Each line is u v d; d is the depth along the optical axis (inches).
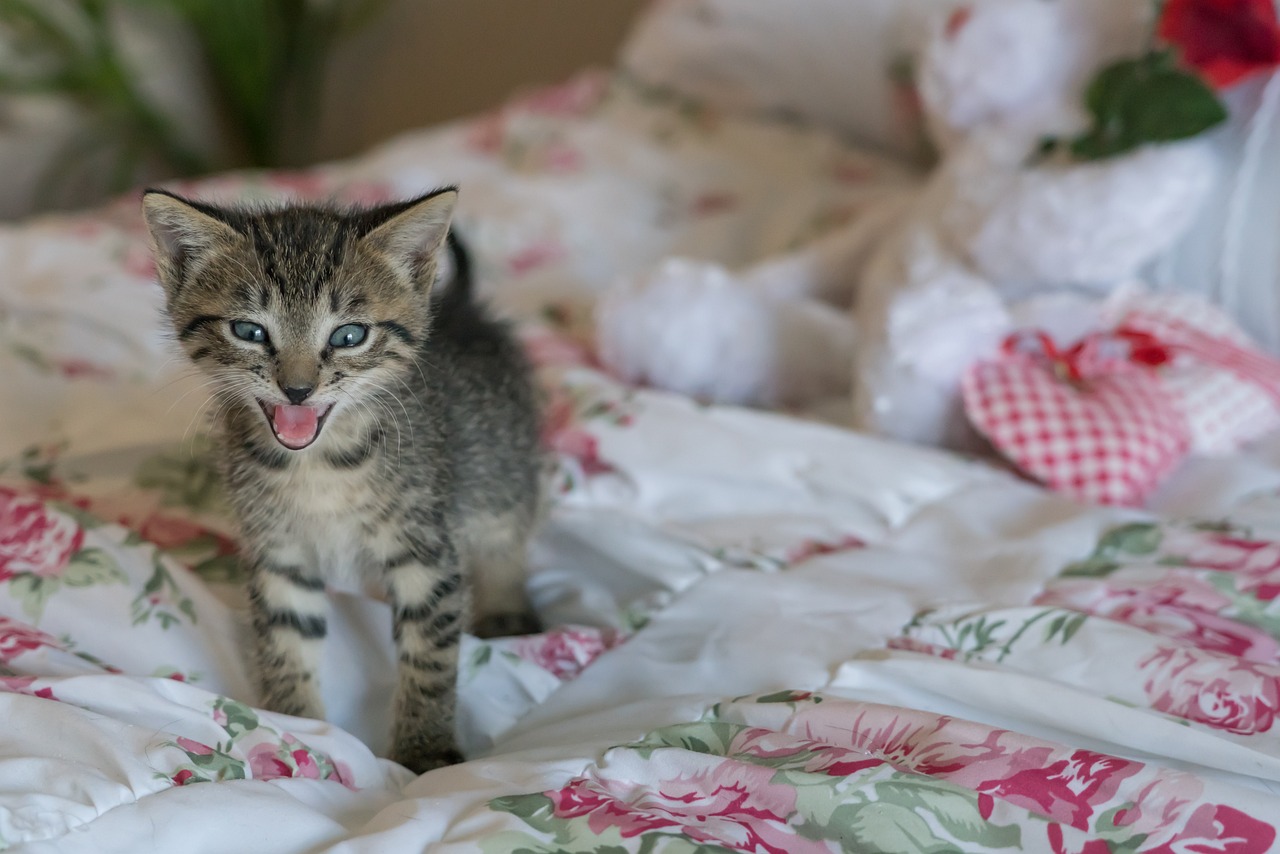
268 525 31.3
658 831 27.6
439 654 31.2
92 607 31.4
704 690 30.9
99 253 41.8
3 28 65.0
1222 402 35.4
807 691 30.3
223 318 30.6
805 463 35.1
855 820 27.8
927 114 40.1
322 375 30.6
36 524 32.4
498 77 72.1
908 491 34.7
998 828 27.7
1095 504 34.2
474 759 30.7
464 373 33.2
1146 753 29.1
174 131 69.9
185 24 70.7
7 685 29.5
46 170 67.9
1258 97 36.0
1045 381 35.6
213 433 32.2
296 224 31.1
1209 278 37.0
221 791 28.1
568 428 36.0
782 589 32.5
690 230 44.3
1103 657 30.5
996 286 37.1
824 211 44.5
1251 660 30.5
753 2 49.1
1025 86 37.3
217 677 31.3
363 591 33.1
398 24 72.6
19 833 27.3
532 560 34.4
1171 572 32.1
